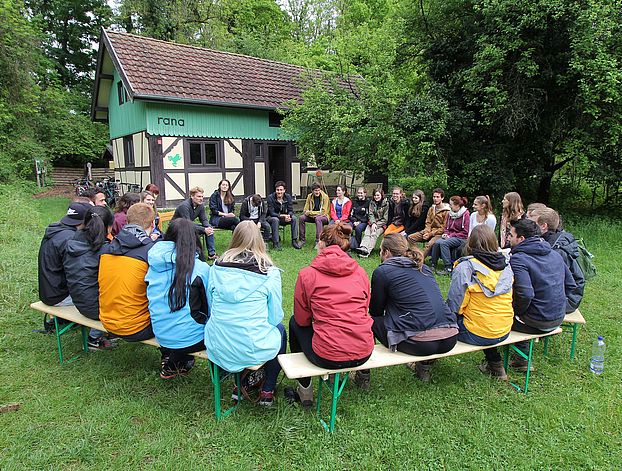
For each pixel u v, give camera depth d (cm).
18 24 1616
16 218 756
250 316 254
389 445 248
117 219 488
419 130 933
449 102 1022
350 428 263
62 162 2475
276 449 245
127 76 1118
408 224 701
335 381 260
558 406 290
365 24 1014
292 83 1519
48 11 2642
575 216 1003
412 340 280
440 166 988
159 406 282
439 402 294
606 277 581
